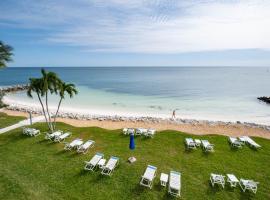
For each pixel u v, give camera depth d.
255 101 51.03
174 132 21.77
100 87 77.69
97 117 33.34
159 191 11.45
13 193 10.20
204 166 14.57
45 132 20.94
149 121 31.47
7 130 21.64
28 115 33.38
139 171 13.44
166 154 16.34
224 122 32.16
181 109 42.28
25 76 137.75
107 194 11.02
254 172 14.07
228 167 14.59
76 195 10.79
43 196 10.30
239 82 96.81
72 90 21.78
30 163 14.05
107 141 19.00
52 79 20.08
